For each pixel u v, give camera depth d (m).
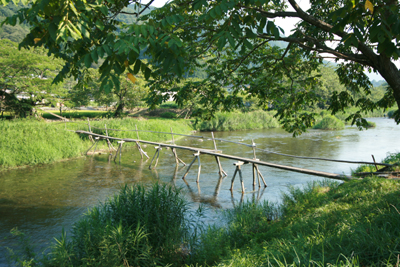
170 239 5.42
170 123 30.83
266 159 17.11
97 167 15.50
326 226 4.34
